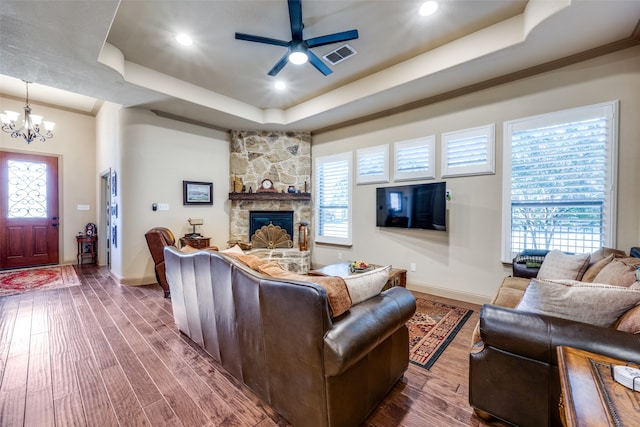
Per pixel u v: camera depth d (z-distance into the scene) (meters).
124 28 2.76
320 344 1.32
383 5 2.46
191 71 3.64
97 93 3.72
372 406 1.63
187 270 2.33
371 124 4.56
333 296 1.43
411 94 3.75
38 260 5.55
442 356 2.30
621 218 2.68
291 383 1.48
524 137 3.18
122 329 2.81
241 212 5.38
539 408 1.37
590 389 0.93
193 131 4.91
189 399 1.79
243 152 5.38
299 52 2.68
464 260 3.64
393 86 3.51
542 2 2.31
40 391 1.86
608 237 2.71
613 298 1.33
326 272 3.30
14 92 5.03
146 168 4.43
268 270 1.77
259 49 3.12
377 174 4.45
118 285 4.34
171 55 3.26
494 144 3.37
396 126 4.25
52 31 2.39
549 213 3.05
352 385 1.46
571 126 2.90
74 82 3.39
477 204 3.52
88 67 3.01
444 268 3.81
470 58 2.90
